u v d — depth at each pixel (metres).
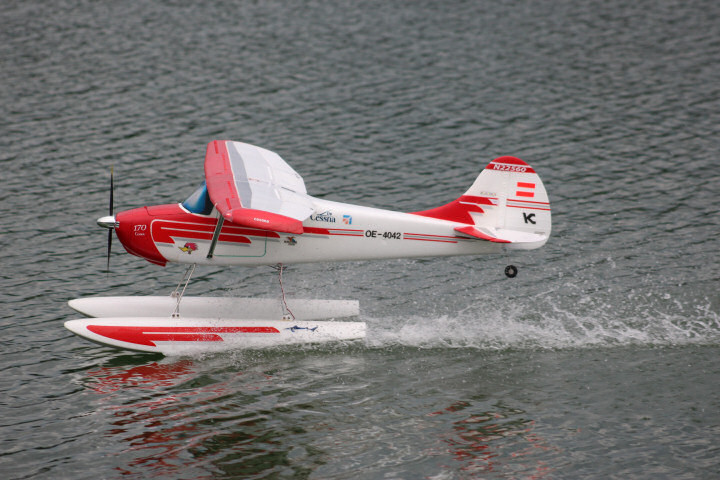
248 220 40.84
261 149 53.78
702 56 111.88
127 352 47.38
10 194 70.88
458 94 99.19
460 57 112.62
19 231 63.94
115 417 40.47
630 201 70.69
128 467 36.56
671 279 56.50
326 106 95.12
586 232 65.06
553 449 38.00
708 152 81.25
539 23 128.50
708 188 72.81
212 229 47.81
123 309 49.81
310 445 38.34
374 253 49.16
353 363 46.28
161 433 39.19
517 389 43.22
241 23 126.88
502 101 96.88
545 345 48.09
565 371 44.97
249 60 110.19
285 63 109.31
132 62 107.88
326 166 78.75
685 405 41.28
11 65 104.81
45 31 119.44
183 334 47.12
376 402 42.09
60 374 44.56
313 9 135.62
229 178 46.28
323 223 48.31
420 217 48.97
